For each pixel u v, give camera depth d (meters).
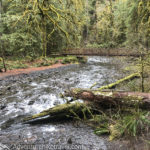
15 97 5.11
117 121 2.72
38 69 11.13
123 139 2.31
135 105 2.69
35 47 14.12
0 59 11.41
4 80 7.55
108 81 7.25
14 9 13.18
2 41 12.96
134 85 4.56
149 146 1.94
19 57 14.17
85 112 3.31
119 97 2.88
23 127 3.09
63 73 10.12
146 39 8.12
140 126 2.31
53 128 2.99
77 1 5.74
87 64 15.16
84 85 6.79
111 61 14.16
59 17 5.51
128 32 14.29
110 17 13.05
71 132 2.79
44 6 5.37
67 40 6.50
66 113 3.27
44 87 6.47
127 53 9.70
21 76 8.65
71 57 16.44
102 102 3.11
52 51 16.50
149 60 4.19
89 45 21.88
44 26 5.50
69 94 3.47
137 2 10.43
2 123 3.29
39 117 3.29
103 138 2.50
